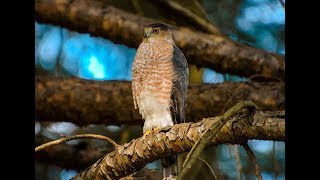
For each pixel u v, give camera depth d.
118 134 12.42
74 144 12.21
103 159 8.18
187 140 7.37
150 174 10.51
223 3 13.20
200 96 11.89
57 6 12.45
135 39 12.56
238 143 6.95
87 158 12.11
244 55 12.40
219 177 10.47
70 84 12.12
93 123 12.20
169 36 10.33
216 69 12.66
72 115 12.09
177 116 9.95
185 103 10.19
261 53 12.43
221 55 12.45
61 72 12.83
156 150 7.66
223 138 6.96
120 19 12.58
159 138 7.58
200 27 12.75
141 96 10.03
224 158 11.26
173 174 8.69
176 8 12.73
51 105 12.01
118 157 7.97
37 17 12.52
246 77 12.54
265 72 12.32
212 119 7.27
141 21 12.64
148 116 10.02
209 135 6.37
